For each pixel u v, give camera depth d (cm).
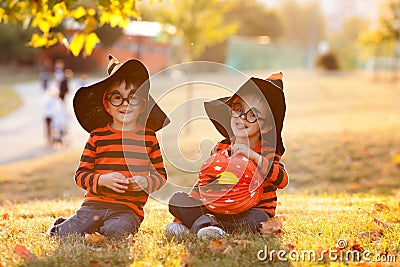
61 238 509
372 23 4150
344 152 1430
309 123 2138
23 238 525
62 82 2409
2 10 695
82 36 723
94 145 527
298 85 4066
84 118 528
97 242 500
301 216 650
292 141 1569
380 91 3806
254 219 521
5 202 909
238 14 7819
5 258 454
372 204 739
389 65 6419
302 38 10319
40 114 2678
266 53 6325
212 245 473
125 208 528
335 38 9769
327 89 3850
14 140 1959
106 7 661
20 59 5544
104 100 524
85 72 4984
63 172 1287
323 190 1126
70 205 774
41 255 463
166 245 488
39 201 929
